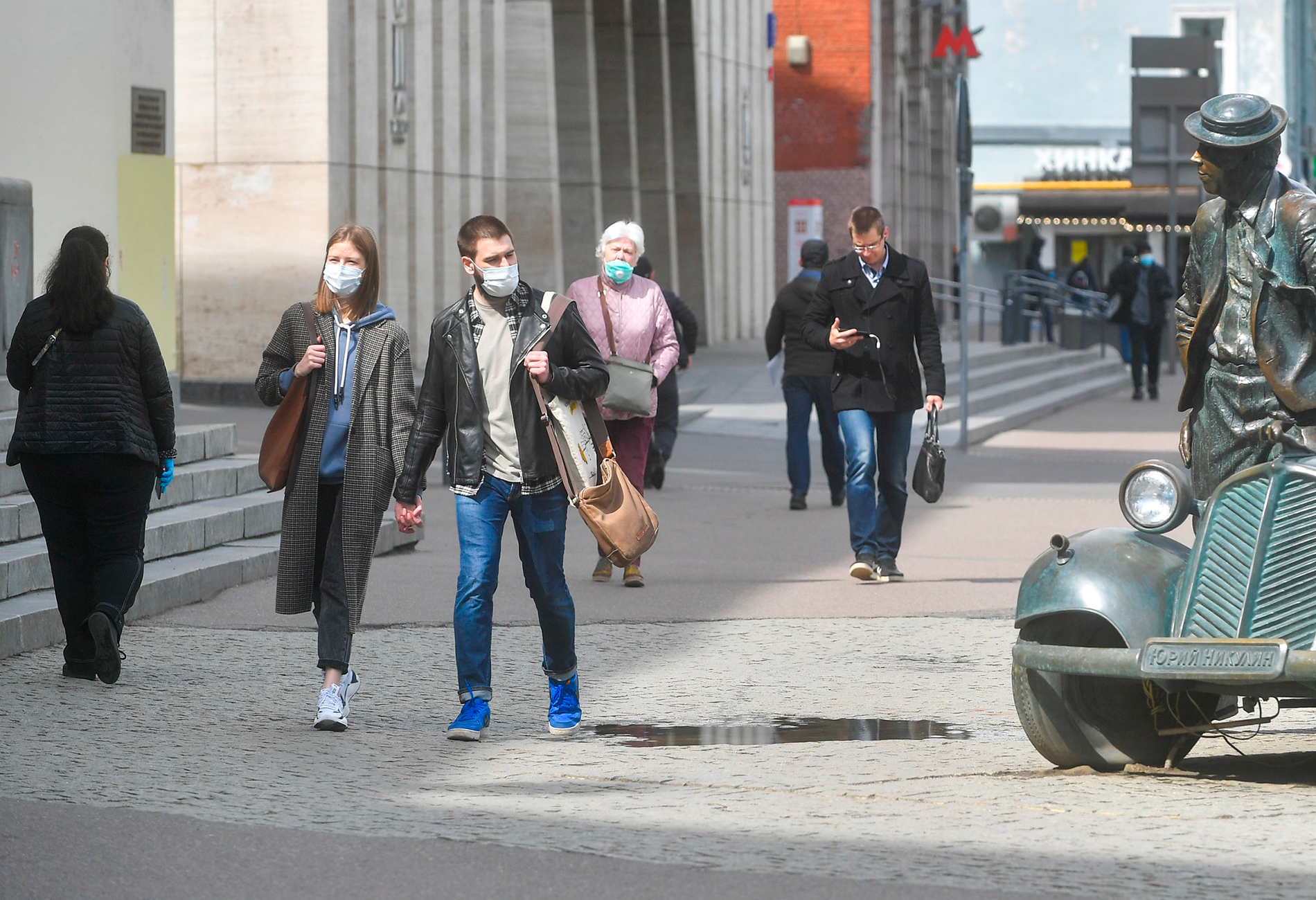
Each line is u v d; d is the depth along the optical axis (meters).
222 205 52.09
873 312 28.25
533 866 12.77
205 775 15.90
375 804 14.88
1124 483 16.25
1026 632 16.45
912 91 127.50
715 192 87.38
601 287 26.91
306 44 51.28
